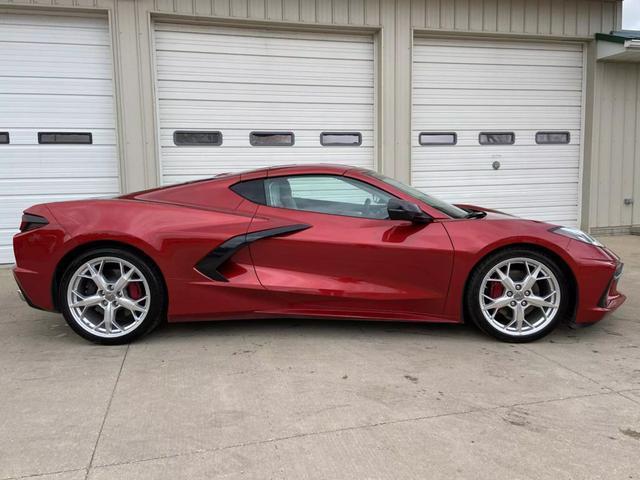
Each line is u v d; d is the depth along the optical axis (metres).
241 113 7.26
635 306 4.52
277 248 3.55
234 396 2.76
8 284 5.59
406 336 3.75
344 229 3.56
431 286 3.53
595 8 8.22
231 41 7.13
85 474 2.05
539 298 3.52
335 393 2.79
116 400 2.71
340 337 3.72
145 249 3.46
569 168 8.67
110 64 6.72
